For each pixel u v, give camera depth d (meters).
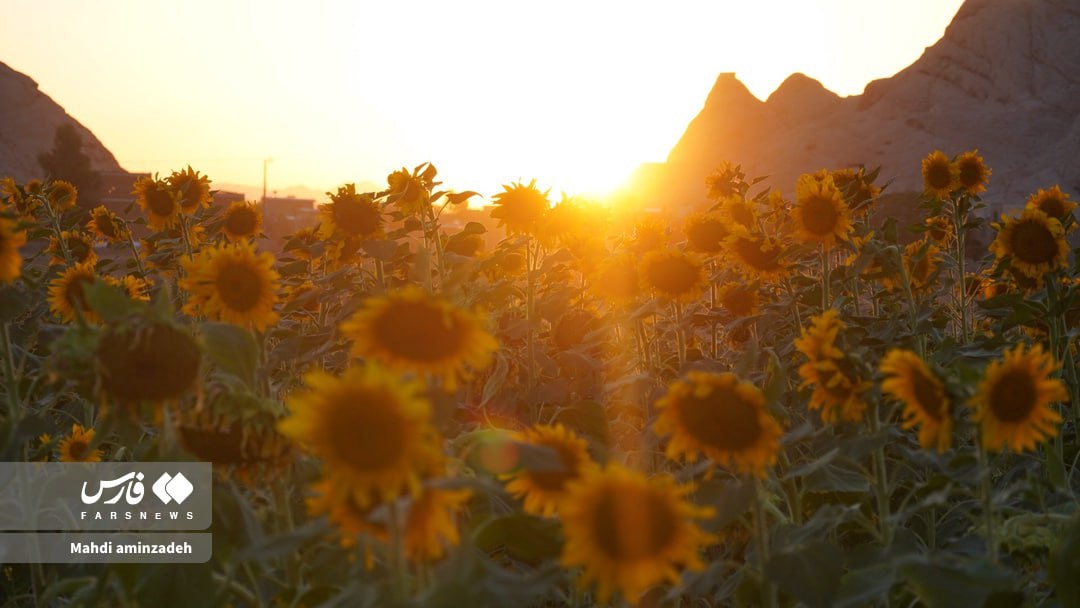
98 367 1.84
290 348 3.46
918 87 195.00
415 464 1.56
